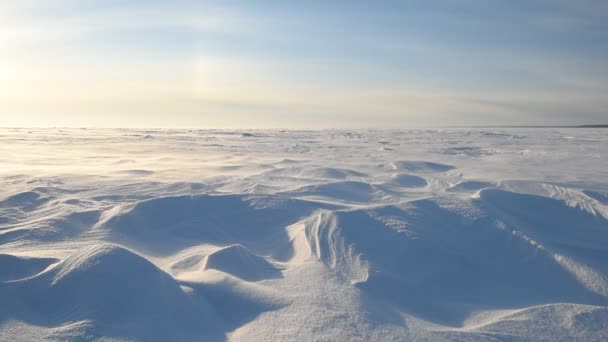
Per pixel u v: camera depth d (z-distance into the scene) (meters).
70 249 2.85
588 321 2.11
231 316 2.01
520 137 24.14
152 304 1.92
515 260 2.96
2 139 19.89
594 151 12.77
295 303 2.10
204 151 13.72
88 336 1.67
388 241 3.06
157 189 5.20
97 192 4.96
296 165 8.34
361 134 32.44
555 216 3.81
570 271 2.77
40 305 1.88
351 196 4.91
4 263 2.17
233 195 4.20
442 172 7.46
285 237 3.38
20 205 4.11
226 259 2.63
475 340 1.93
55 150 13.73
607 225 3.59
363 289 2.39
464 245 3.14
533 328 2.06
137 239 3.26
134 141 20.36
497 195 4.18
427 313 2.28
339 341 1.77
